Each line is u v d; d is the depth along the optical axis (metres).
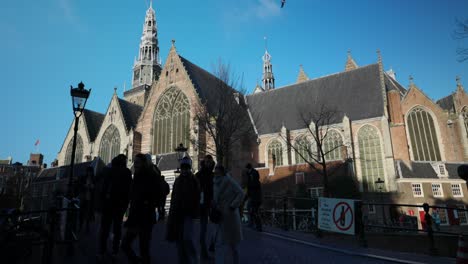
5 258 7.97
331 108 47.59
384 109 42.62
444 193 38.34
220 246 8.16
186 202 7.01
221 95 35.38
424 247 22.92
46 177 67.06
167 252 9.52
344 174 36.59
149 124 48.78
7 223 9.14
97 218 19.72
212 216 7.43
